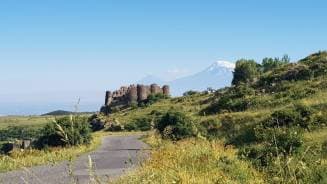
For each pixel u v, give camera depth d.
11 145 45.53
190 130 41.03
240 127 42.16
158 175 11.05
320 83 59.78
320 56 78.06
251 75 122.56
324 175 10.65
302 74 70.25
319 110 38.84
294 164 7.76
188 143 19.83
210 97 102.25
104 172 21.02
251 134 36.22
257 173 13.68
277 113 37.16
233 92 73.38
